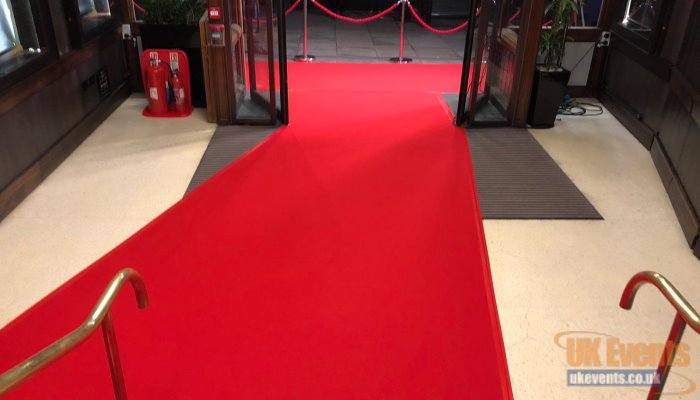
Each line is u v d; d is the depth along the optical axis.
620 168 4.77
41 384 2.39
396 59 8.15
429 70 7.60
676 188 4.11
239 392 2.38
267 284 3.08
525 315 2.92
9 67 3.97
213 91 5.37
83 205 3.92
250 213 3.80
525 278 3.23
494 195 4.18
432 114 5.83
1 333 2.70
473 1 4.92
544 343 2.72
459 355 2.61
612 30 6.29
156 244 3.43
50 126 4.50
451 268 3.26
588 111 6.23
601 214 3.98
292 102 6.08
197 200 3.96
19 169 4.00
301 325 2.78
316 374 2.48
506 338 2.75
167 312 2.84
